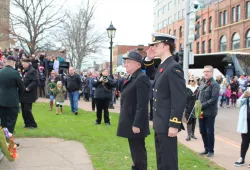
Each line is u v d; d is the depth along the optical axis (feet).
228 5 147.02
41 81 62.49
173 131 12.08
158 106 12.80
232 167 19.89
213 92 21.70
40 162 19.07
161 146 12.70
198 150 24.20
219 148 25.16
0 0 72.43
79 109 47.39
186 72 38.99
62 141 24.59
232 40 145.28
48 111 42.80
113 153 21.26
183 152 22.93
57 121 33.94
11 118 22.38
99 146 23.06
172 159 12.51
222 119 44.65
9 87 22.06
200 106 21.95
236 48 142.41
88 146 23.03
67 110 44.73
